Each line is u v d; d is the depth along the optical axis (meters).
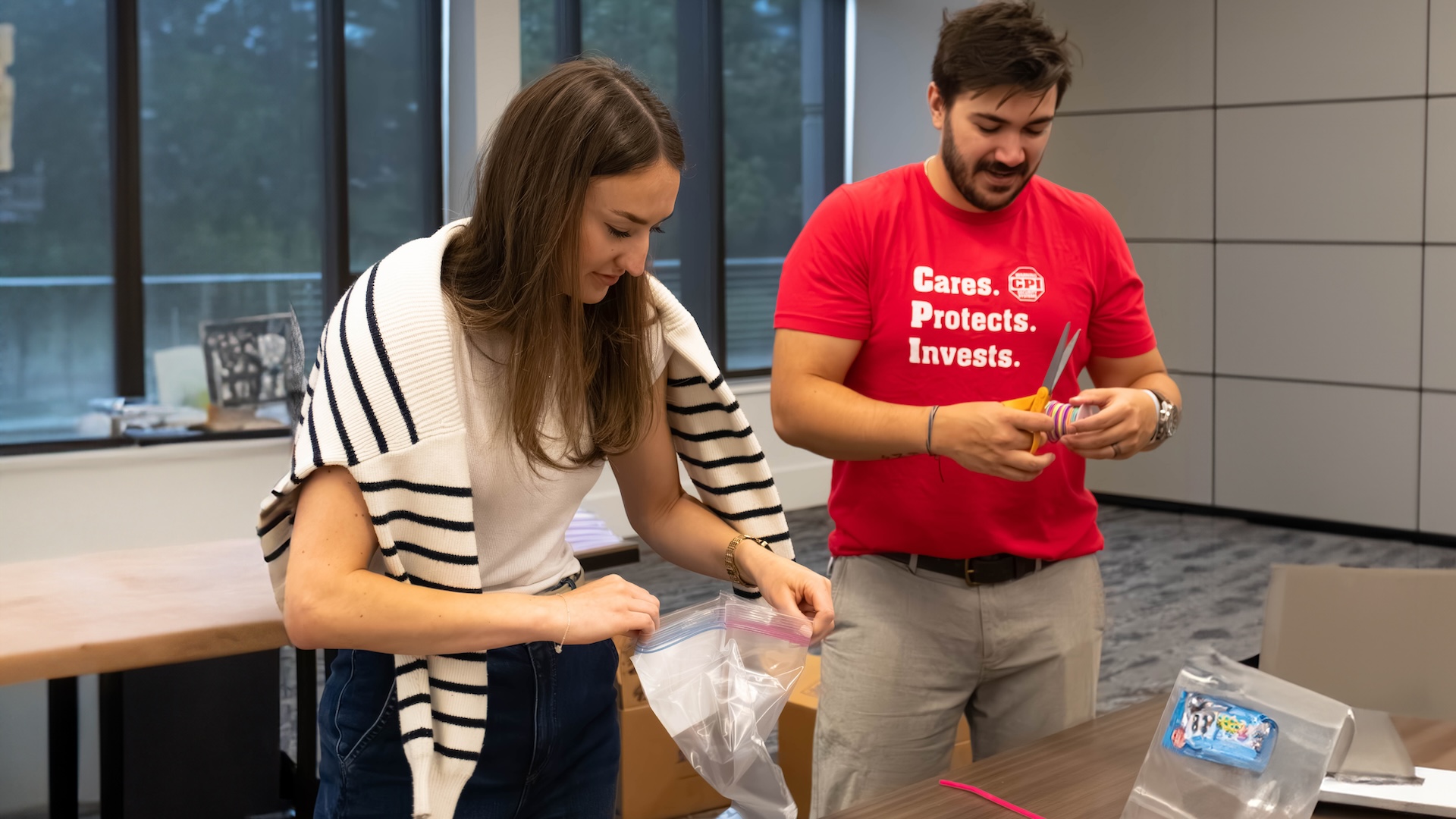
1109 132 6.53
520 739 1.22
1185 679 1.25
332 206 5.45
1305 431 6.05
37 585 1.72
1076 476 1.81
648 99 1.13
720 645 1.24
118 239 5.00
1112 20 6.43
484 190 1.14
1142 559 5.50
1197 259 6.32
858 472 1.81
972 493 1.72
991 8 1.61
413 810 1.11
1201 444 6.41
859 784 1.83
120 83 4.95
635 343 1.27
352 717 1.18
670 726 1.20
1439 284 5.56
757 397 6.53
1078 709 1.84
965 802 1.21
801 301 1.75
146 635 1.50
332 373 1.08
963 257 1.73
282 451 5.10
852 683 1.82
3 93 4.75
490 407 1.17
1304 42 5.83
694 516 1.43
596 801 1.32
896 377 1.77
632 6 6.22
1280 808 1.15
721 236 6.60
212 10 5.13
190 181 5.16
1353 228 5.79
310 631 1.04
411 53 5.57
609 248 1.13
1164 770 1.20
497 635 1.06
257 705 2.27
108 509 4.74
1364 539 5.87
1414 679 1.71
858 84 6.93
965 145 1.63
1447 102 5.44
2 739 2.36
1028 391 1.76
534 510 1.24
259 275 5.34
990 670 1.81
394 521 1.08
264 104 5.29
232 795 2.25
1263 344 6.15
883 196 1.75
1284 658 1.74
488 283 1.15
